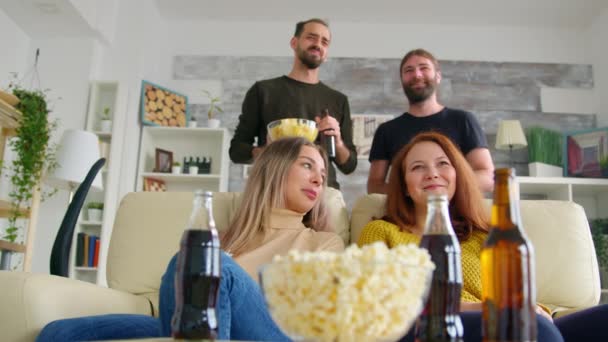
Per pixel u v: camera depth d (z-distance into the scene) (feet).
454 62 17.39
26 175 12.35
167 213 6.10
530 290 2.37
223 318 3.46
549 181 15.16
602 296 14.73
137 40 16.33
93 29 15.38
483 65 17.38
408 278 2.05
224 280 3.53
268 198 5.68
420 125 8.93
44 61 15.72
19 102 12.35
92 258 14.46
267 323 3.71
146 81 16.38
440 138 5.74
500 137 15.88
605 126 16.66
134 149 15.96
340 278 1.97
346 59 17.39
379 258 2.09
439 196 2.68
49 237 14.70
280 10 17.31
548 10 16.90
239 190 16.46
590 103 17.07
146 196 6.26
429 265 2.22
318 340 2.04
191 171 16.11
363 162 16.46
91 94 15.58
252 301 3.67
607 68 16.80
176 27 17.84
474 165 8.55
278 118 9.18
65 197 14.94
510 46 17.52
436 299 2.53
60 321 4.06
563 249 5.75
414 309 2.13
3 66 14.70
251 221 5.66
